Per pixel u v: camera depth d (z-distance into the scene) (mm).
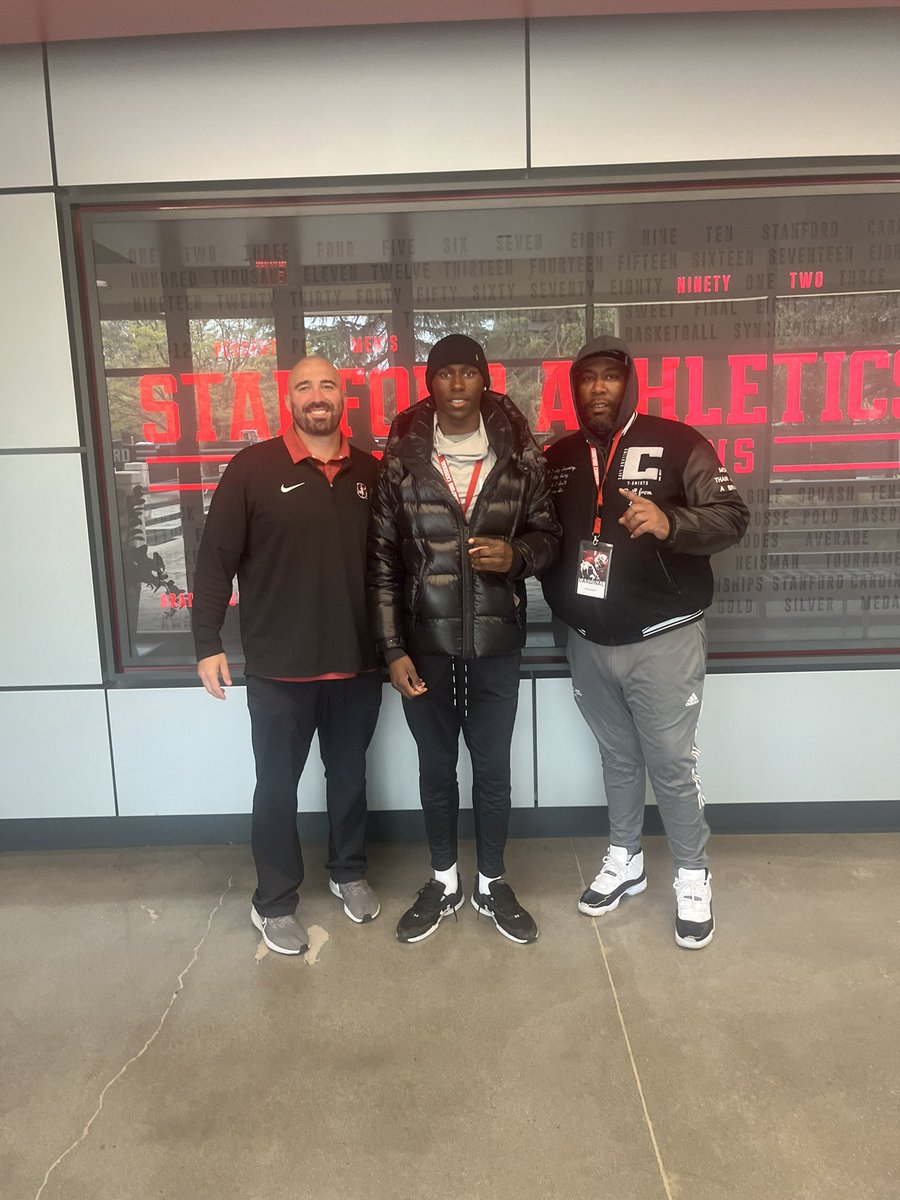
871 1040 1876
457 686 2252
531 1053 1861
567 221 2582
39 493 2711
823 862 2670
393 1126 1669
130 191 2562
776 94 2498
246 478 2180
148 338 2652
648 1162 1568
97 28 2389
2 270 2600
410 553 2162
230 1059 1869
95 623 2775
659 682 2174
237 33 2484
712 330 2637
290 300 2639
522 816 2879
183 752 2838
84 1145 1641
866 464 2699
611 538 2162
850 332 2633
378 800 2879
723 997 2035
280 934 2287
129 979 2174
